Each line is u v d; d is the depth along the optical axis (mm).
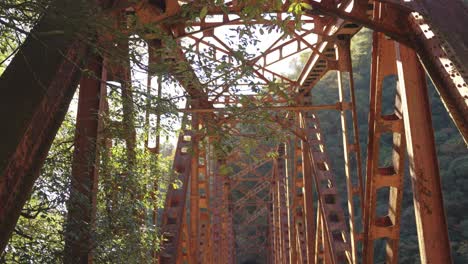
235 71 4453
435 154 5191
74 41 3484
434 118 49938
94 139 5480
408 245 37031
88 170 5414
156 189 8086
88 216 5164
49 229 5941
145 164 7543
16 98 3062
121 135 6309
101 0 4496
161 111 4480
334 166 54156
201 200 18656
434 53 4613
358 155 10992
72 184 5242
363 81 65188
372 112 7316
